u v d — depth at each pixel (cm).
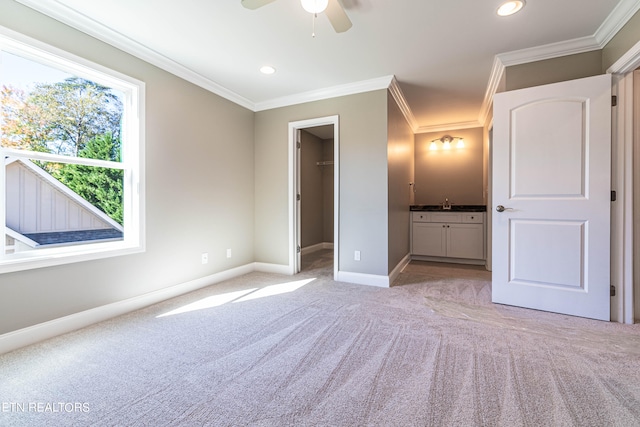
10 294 179
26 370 159
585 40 227
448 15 203
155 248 264
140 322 222
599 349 176
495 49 247
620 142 213
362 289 307
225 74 298
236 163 361
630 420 119
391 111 331
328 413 125
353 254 333
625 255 215
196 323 221
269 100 373
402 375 152
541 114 234
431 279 350
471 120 464
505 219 252
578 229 225
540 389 139
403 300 271
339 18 174
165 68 269
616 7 192
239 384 146
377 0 187
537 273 241
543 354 171
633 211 217
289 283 330
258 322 222
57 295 200
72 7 195
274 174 381
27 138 193
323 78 309
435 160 514
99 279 224
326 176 603
